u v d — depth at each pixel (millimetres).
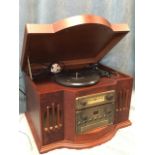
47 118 1027
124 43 1604
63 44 1136
